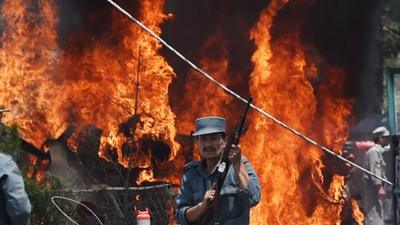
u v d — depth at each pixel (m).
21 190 15.60
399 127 26.47
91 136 34.44
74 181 32.16
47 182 27.95
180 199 17.52
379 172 35.34
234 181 17.09
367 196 35.91
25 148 32.38
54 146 33.19
